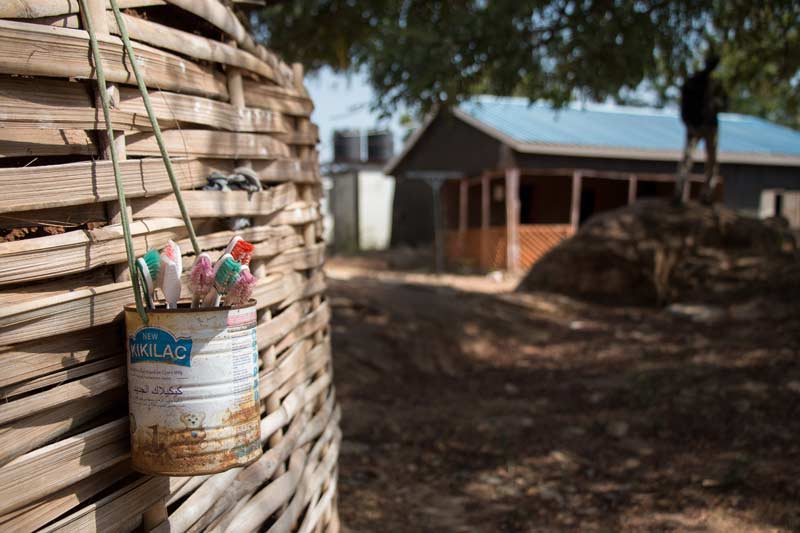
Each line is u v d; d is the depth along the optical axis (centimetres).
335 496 354
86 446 171
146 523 189
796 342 902
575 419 698
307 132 319
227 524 225
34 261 163
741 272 1248
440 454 609
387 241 2822
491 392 823
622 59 871
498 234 2075
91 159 183
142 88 180
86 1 175
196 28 245
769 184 2298
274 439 258
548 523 467
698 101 1376
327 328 344
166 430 170
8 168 162
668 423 663
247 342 182
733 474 518
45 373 166
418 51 895
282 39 1109
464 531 456
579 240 1422
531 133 2050
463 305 1159
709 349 939
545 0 880
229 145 239
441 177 2111
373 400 769
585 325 1173
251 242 250
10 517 157
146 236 197
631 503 493
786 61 980
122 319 184
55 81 172
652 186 2488
